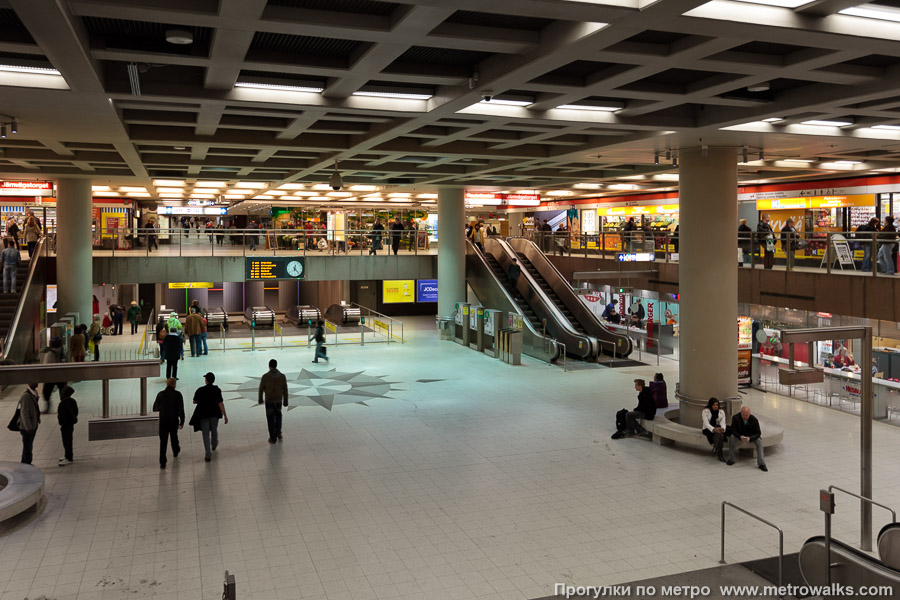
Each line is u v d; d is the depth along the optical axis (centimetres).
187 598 807
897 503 1112
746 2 688
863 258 1523
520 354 2338
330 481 1209
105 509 1070
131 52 831
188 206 3847
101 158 1825
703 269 1466
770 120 1267
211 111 1170
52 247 2552
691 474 1256
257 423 1584
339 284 3878
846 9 711
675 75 1014
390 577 866
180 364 2305
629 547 955
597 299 2881
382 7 732
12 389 1911
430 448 1405
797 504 1110
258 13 685
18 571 869
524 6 652
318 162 1923
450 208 2817
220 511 1070
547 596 821
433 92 1117
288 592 827
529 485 1196
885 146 1545
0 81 948
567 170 2298
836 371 1780
